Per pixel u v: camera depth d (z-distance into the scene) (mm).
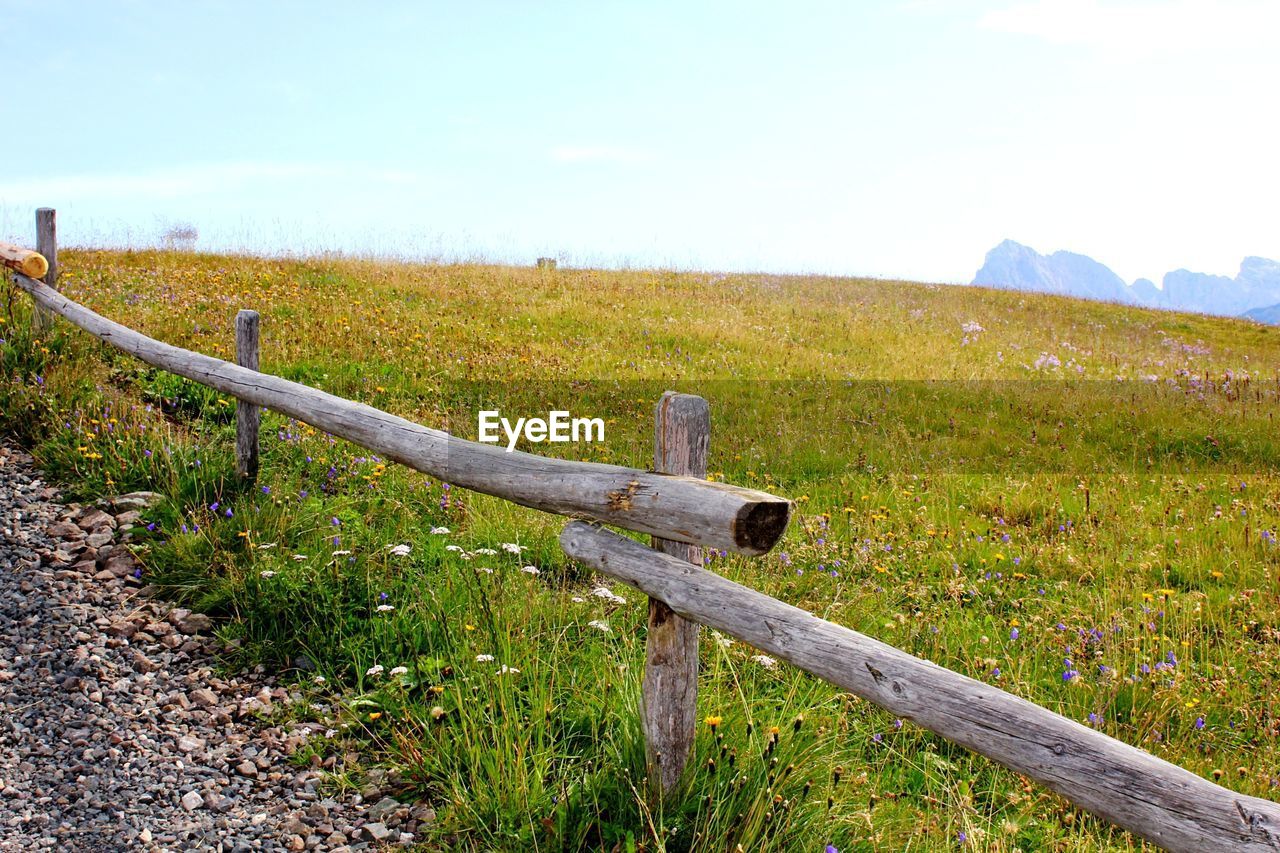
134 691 3986
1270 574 6141
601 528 3271
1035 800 3590
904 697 2223
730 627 2688
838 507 7305
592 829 3088
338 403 4816
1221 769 3824
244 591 4621
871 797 3314
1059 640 4984
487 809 3170
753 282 22188
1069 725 1966
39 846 3033
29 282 8352
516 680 3877
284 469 6355
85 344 7867
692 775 3104
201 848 3096
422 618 4383
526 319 14266
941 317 19188
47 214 8664
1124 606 5586
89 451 6027
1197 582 6117
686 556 3027
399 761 3576
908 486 7996
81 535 5254
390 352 10586
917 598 5535
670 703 3062
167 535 5227
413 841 3152
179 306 11312
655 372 11891
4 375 7148
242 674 4168
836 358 14016
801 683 4027
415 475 6348
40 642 4262
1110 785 1832
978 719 2072
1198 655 5062
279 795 3402
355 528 5383
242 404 5809
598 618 4496
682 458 3010
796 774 3184
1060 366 14969
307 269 15938
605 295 17609
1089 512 7203
